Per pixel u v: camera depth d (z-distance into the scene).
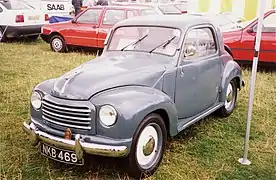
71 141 3.18
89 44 9.91
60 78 3.61
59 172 3.52
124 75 3.52
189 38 4.13
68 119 3.23
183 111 4.05
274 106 5.64
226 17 10.82
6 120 4.85
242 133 4.59
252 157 3.90
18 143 4.14
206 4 12.39
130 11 9.46
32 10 11.95
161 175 3.49
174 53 3.96
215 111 5.09
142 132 3.29
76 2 14.02
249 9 11.67
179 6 14.38
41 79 7.04
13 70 7.86
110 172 3.51
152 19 4.42
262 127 4.75
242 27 8.36
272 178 3.48
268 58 7.80
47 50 10.77
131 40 4.33
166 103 3.48
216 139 4.37
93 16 9.91
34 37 12.73
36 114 3.57
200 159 3.83
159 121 3.49
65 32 10.19
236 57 8.12
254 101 5.83
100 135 3.15
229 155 3.94
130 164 3.26
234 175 3.51
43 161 3.72
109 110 3.08
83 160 3.23
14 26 11.51
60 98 3.29
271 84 6.96
